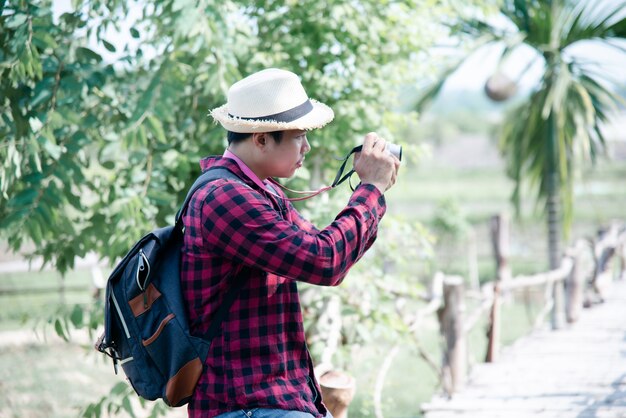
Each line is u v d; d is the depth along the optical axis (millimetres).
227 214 1691
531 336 8914
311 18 4469
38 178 3477
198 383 1766
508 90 9570
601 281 11234
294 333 1842
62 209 3736
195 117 4293
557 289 9469
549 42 10102
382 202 1816
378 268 4660
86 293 13734
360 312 4621
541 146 10734
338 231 1699
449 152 78625
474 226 23750
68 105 3627
